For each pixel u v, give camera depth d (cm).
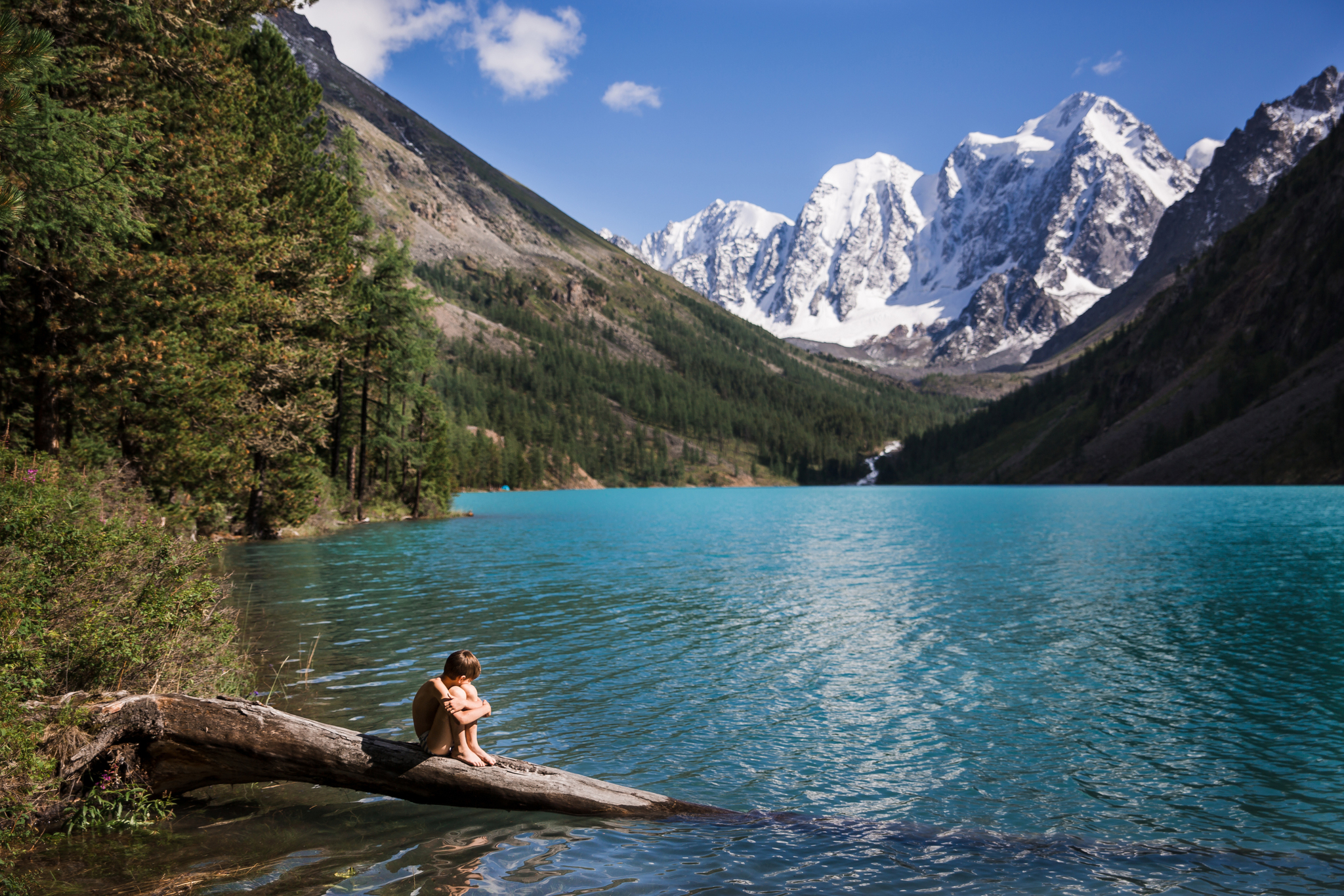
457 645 1672
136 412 2406
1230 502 8319
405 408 6969
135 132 2156
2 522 971
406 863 731
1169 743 1091
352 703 1217
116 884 676
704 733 1134
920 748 1073
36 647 845
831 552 3891
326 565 3128
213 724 826
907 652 1644
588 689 1353
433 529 5584
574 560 3472
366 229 5356
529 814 855
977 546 4125
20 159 1480
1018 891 691
